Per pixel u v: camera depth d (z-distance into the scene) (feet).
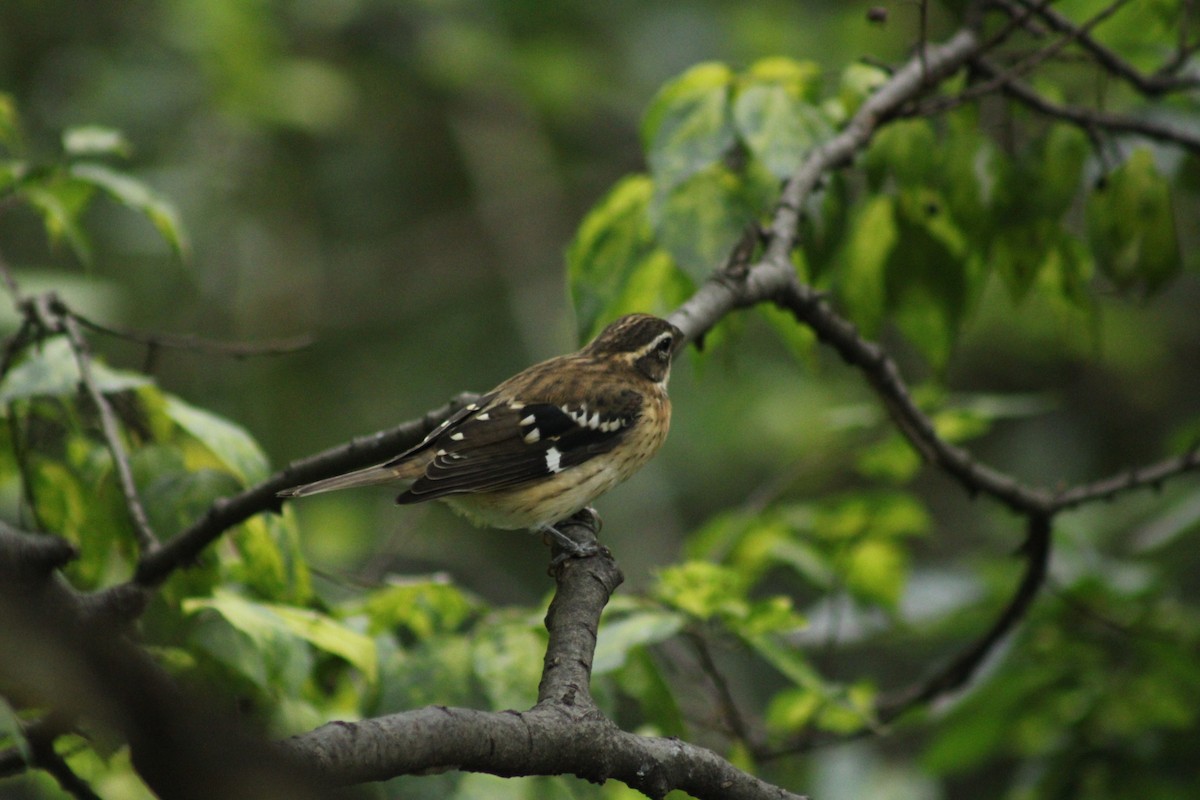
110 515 26.09
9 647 10.43
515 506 28.96
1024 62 30.48
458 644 25.03
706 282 27.30
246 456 25.35
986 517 50.96
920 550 54.39
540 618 25.63
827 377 62.85
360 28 69.46
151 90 62.59
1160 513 39.88
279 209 66.23
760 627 26.94
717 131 28.89
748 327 64.44
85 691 10.74
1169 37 36.52
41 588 14.29
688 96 29.58
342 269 69.51
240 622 22.22
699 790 17.92
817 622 36.24
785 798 18.48
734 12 68.13
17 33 61.77
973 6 33.47
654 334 31.68
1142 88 32.78
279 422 62.75
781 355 63.87
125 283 59.16
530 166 71.82
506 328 69.15
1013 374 63.00
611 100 69.31
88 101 60.08
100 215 57.67
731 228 27.96
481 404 29.91
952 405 37.19
